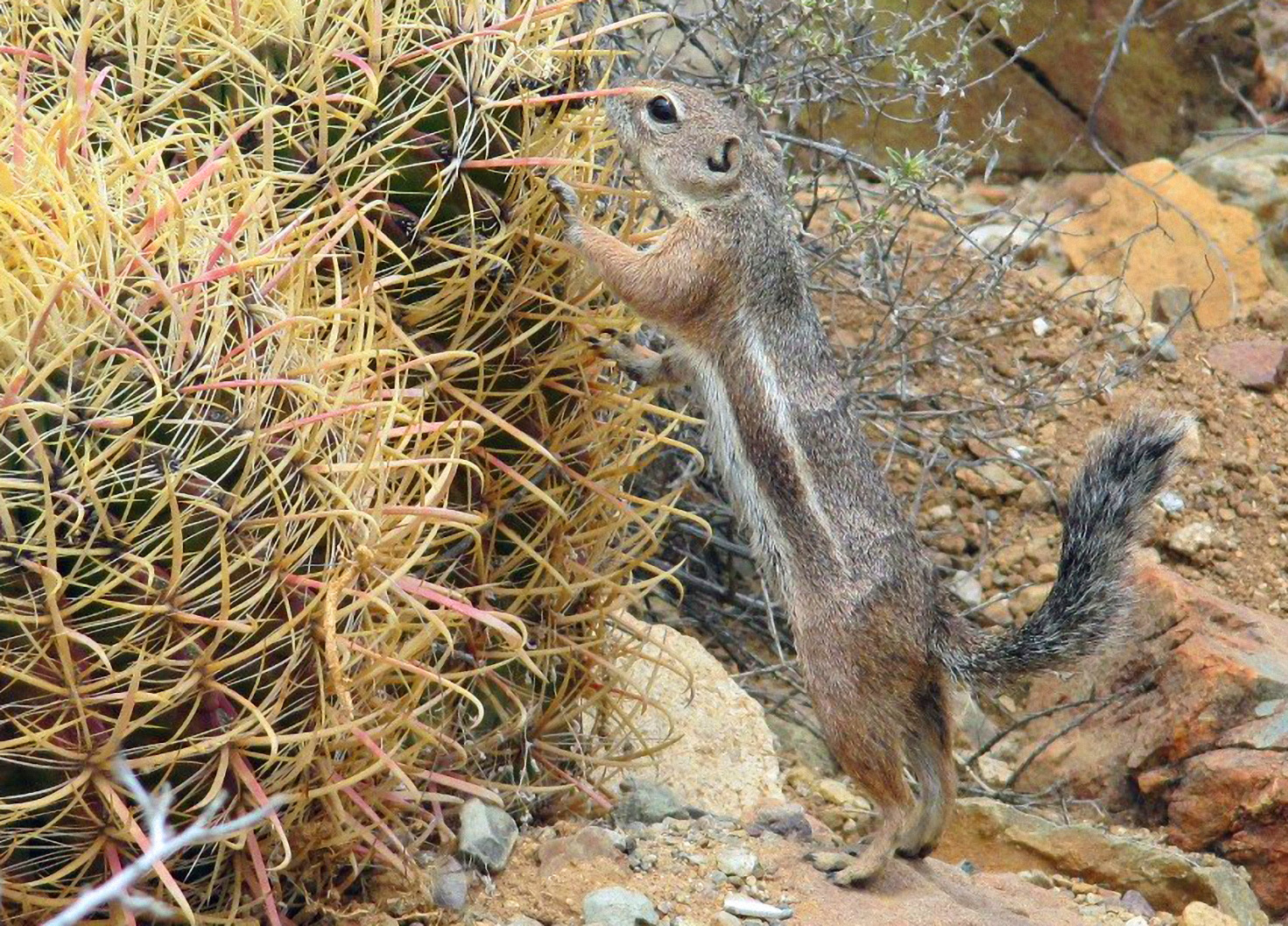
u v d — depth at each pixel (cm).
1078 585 586
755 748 659
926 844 588
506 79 514
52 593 369
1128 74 1238
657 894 525
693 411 838
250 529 407
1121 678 786
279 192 496
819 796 748
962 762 790
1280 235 1152
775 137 848
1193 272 1110
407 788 477
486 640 548
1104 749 766
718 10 840
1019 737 823
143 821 414
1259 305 1090
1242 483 964
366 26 493
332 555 428
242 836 423
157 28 500
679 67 936
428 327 523
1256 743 714
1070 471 957
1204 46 1265
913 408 966
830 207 1045
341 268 512
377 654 442
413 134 497
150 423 387
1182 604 776
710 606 866
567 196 543
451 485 539
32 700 386
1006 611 888
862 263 913
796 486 612
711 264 616
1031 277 1086
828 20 860
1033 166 1243
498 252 528
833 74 856
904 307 886
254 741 415
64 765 392
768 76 870
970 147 1186
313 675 433
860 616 583
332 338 452
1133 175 1172
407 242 507
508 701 568
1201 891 651
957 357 994
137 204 421
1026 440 977
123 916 416
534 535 558
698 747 653
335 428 443
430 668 489
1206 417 998
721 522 891
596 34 551
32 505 371
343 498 419
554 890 520
